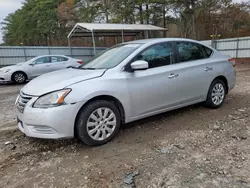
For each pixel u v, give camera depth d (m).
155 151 2.79
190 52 3.97
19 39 38.88
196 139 3.08
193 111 4.27
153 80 3.37
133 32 20.23
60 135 2.71
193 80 3.87
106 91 2.94
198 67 3.95
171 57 3.68
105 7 27.50
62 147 3.02
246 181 2.13
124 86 3.11
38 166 2.57
